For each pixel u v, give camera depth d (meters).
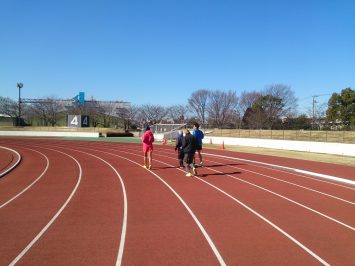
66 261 6.61
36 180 16.50
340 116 58.00
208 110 86.56
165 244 7.50
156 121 92.25
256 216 9.77
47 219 9.58
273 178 16.64
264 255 6.85
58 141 54.44
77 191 13.57
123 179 16.39
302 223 9.07
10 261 6.64
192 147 17.08
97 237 8.00
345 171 18.78
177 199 11.95
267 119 71.50
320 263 6.46
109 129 75.75
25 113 95.94
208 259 6.65
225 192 13.17
